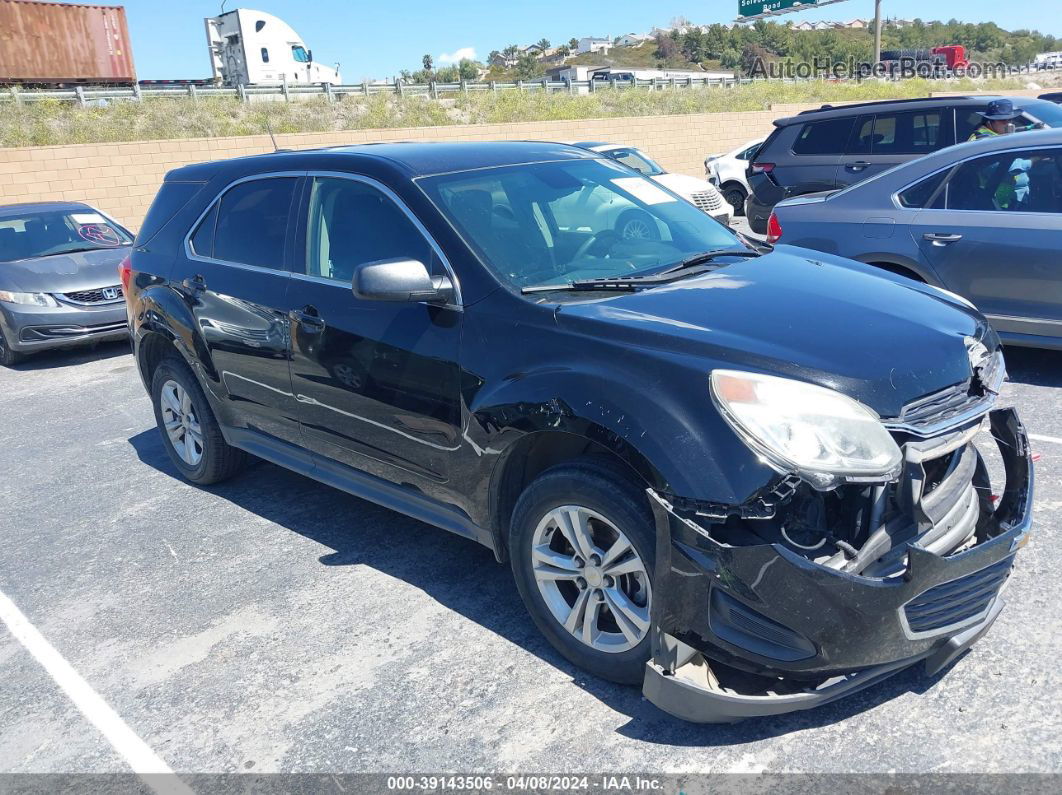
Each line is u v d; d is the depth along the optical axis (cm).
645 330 280
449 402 325
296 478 519
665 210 410
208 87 2366
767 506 241
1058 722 260
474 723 284
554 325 299
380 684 309
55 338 873
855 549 251
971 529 283
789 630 244
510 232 349
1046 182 545
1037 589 330
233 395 447
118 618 372
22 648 356
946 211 581
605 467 277
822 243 642
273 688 312
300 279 394
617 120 2314
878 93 3606
